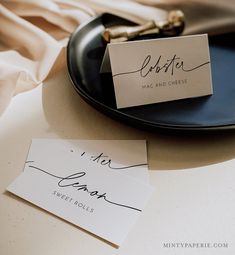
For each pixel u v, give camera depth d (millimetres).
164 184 377
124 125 436
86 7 607
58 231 341
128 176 383
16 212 353
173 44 421
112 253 326
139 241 334
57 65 527
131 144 415
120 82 420
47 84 500
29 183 374
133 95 428
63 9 599
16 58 520
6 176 382
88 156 402
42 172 384
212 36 575
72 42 521
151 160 400
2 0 561
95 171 386
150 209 356
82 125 438
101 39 548
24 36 530
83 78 473
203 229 344
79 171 386
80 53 521
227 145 415
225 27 583
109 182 376
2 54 518
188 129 389
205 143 416
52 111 458
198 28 593
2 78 464
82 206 356
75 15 583
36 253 327
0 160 398
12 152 406
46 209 354
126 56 413
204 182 380
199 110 430
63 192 366
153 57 420
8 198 364
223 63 509
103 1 614
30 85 490
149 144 416
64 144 415
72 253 327
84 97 425
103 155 403
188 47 427
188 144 415
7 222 346
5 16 530
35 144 413
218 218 352
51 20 582
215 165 396
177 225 346
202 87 445
